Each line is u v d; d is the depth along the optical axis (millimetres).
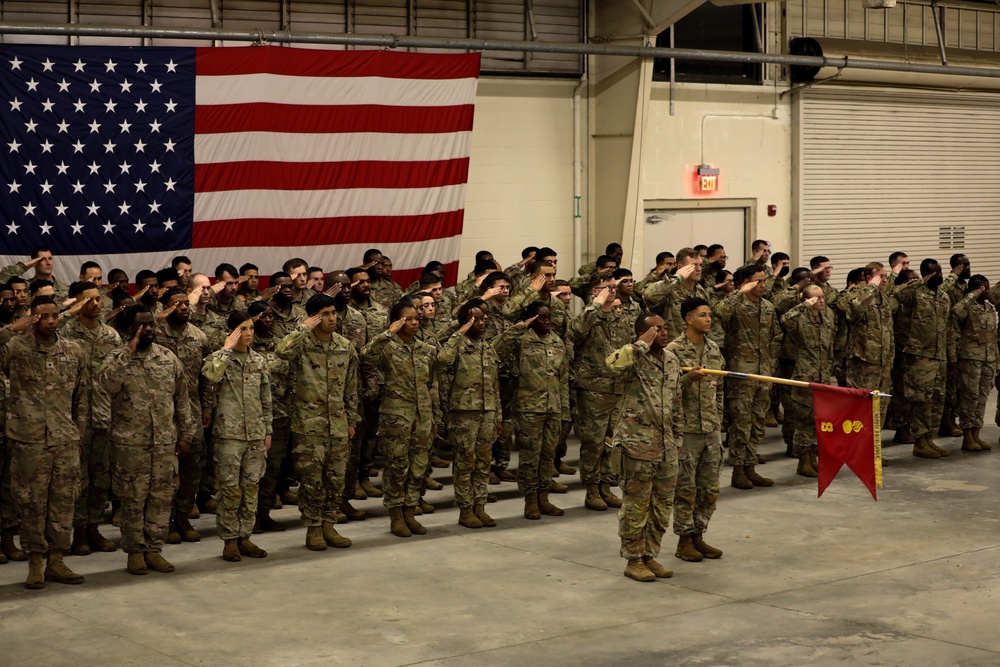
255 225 12875
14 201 11938
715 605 7219
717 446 8227
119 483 7859
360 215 13375
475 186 15039
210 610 7145
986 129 20125
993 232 20328
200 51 12562
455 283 13977
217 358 8094
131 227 12375
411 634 6695
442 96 13734
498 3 15016
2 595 7434
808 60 16953
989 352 12344
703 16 17000
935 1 18078
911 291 12250
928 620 6887
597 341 9984
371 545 8750
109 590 7559
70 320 8945
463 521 9328
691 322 8172
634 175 15531
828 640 6531
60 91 12055
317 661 6246
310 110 13055
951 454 12336
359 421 8859
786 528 9195
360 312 10820
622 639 6582
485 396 9281
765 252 13961
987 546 8617
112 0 12836
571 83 15625
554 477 11273
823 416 8133
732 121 17281
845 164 18469
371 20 14211
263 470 8383
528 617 7008
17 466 7551
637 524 7766
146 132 12383
